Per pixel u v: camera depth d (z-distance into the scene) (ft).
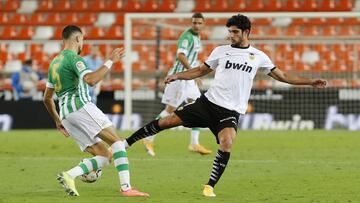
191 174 127.85
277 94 252.42
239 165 141.38
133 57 284.82
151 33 287.69
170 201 95.55
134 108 258.16
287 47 280.10
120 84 270.26
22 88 257.75
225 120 103.04
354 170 132.98
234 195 102.27
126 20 240.12
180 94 169.07
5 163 145.59
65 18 313.32
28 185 113.19
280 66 279.08
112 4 316.81
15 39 308.81
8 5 318.45
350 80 276.41
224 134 101.86
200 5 314.96
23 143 194.18
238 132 234.79
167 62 280.51
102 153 100.73
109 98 252.62
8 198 98.17
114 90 261.24
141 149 176.65
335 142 196.54
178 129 248.73
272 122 252.62
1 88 279.28
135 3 316.81
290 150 174.19
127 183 99.91
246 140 203.51
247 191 106.52
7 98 277.44
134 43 286.66
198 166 140.15
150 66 283.59
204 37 281.74
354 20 290.35
